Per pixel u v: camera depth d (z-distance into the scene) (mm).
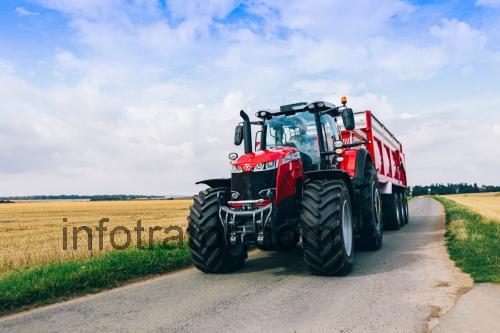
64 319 4836
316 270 6559
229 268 7363
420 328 3975
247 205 6797
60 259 9883
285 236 7000
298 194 7387
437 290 5359
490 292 5008
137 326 4410
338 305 4844
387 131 13922
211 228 7027
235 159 7398
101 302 5574
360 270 6938
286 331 4039
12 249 11922
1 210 51594
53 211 47500
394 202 13203
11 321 4883
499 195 90750
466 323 3998
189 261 8445
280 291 5676
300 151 8258
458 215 17797
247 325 4262
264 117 8711
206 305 5109
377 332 3914
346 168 8945
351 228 7074
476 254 7508
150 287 6391
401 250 8922
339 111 9031
